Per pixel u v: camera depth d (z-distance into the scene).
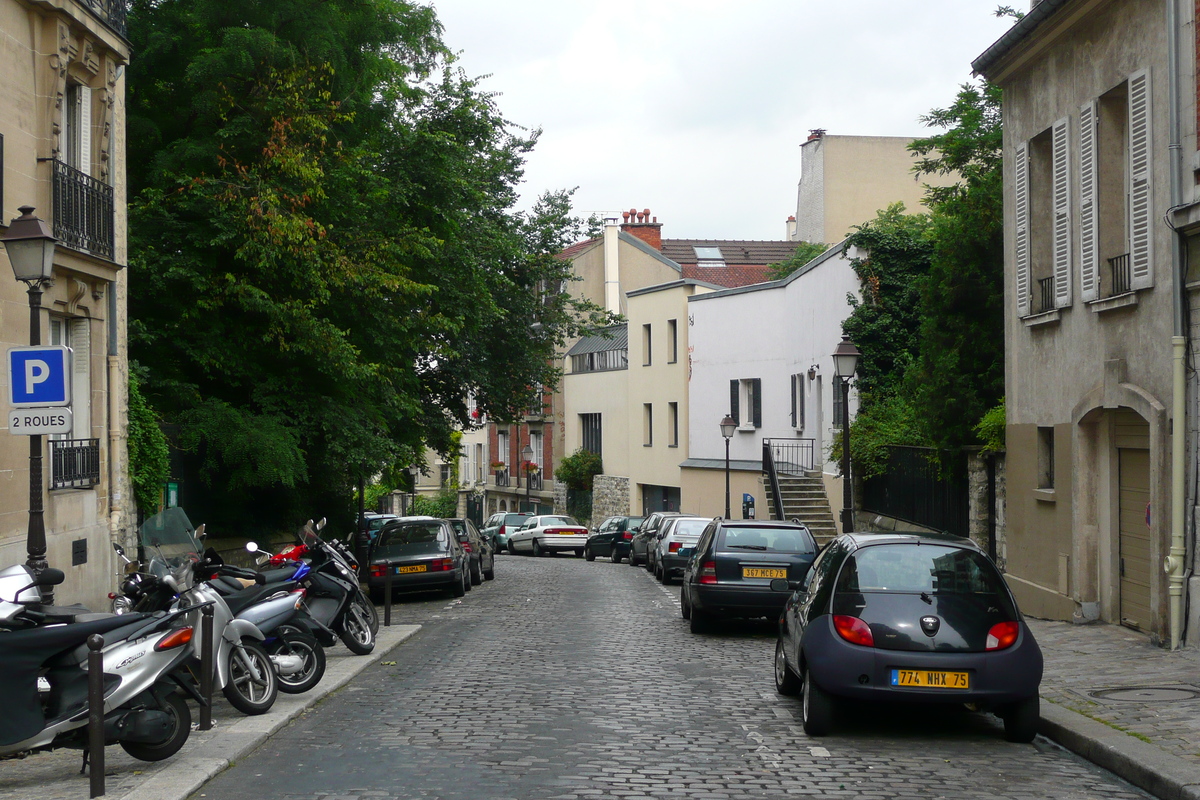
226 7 19.75
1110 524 14.48
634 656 13.55
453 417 33.03
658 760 7.96
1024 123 16.95
